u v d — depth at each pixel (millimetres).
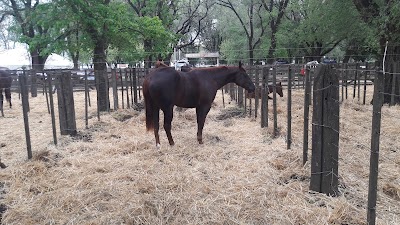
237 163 4887
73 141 6379
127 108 10578
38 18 10234
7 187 4156
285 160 4875
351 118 8227
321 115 3639
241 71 6754
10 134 7188
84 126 7809
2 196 3902
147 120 5902
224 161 5023
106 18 10039
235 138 6457
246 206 3490
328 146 3650
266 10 24453
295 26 23781
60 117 6820
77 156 5348
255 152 5426
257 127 7344
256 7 27172
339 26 16812
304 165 4539
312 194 3752
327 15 16453
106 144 6090
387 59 10945
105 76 9859
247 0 25156
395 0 9734
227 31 31562
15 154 5574
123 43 11992
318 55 25281
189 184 4125
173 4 19719
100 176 4418
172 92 5695
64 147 5895
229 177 4332
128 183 4230
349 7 15156
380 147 5555
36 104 12484
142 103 11602
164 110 5758
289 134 5402
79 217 3359
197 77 6078
